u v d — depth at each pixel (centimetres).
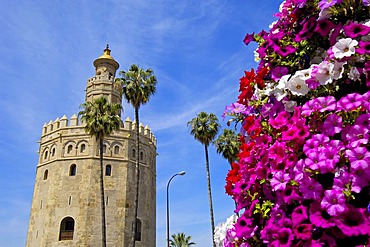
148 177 5141
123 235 4409
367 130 281
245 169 380
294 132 321
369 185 277
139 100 3528
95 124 3788
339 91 330
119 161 4784
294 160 320
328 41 364
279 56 398
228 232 393
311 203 296
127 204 4606
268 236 323
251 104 414
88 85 5666
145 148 5228
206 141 3847
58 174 4662
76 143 4803
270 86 402
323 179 305
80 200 4453
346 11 338
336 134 312
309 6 377
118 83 3541
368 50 304
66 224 4475
